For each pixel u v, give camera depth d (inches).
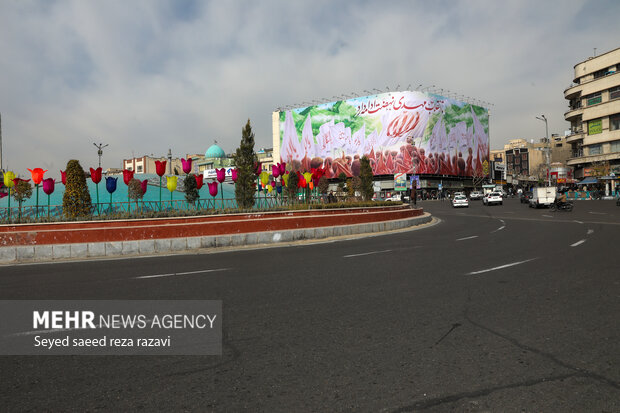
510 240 490.0
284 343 150.6
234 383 118.8
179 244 470.6
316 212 658.2
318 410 102.7
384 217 718.5
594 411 100.9
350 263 338.3
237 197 732.7
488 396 108.6
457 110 3764.8
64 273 326.3
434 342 148.2
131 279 287.3
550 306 191.9
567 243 439.5
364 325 169.3
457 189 3907.5
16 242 421.1
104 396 112.6
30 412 104.3
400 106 3447.3
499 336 153.2
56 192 1162.0
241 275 291.7
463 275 272.5
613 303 194.5
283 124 4131.4
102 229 450.6
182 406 105.9
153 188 1300.4
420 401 106.6
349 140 3695.9
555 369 124.1
